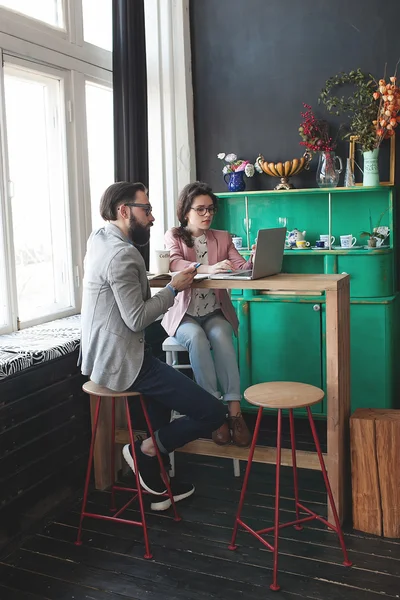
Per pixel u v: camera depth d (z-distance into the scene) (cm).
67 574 252
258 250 274
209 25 449
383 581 240
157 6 434
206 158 462
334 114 422
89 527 289
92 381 284
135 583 245
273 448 295
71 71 357
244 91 445
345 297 282
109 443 329
